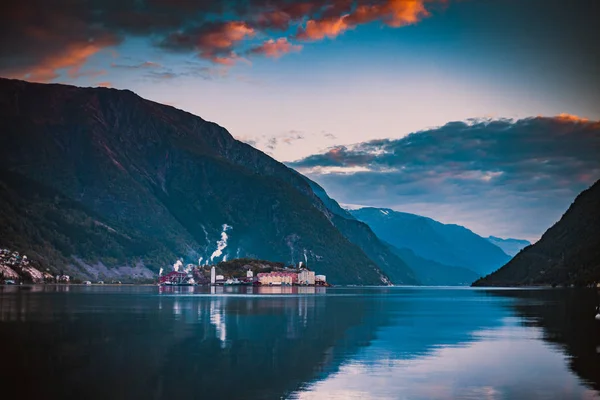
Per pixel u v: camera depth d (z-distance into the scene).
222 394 68.62
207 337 113.19
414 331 124.62
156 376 77.19
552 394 68.31
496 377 76.75
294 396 67.75
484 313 174.12
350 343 106.31
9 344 102.81
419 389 70.56
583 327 132.38
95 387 71.44
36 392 69.06
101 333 118.31
